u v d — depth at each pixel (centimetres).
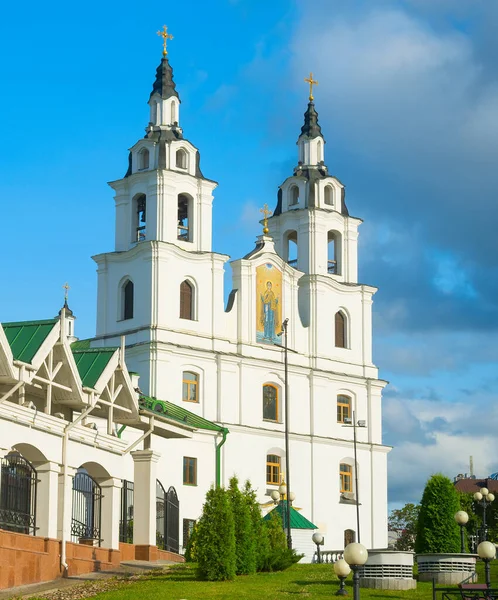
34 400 3691
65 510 3484
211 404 7281
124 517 4172
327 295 8112
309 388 7881
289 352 7788
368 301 8344
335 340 8144
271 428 7569
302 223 8194
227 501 3494
